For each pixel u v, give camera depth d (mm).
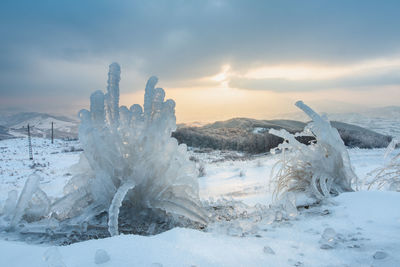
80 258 2156
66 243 3160
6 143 48406
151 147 3998
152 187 3873
